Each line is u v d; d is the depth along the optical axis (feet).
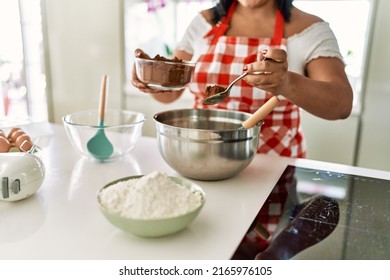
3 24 8.54
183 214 1.90
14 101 8.93
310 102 3.25
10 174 2.31
